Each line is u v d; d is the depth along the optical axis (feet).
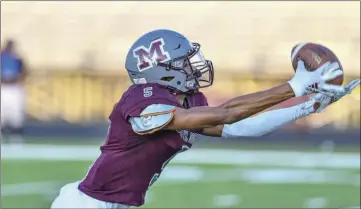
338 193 101.35
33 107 188.14
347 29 220.84
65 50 222.69
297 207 90.94
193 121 39.55
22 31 227.81
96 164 42.60
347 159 137.69
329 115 167.22
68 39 225.56
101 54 219.61
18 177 112.27
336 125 167.63
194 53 42.78
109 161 42.06
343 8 224.94
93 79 191.52
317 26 222.89
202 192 100.68
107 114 191.11
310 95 44.83
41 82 189.78
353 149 154.61
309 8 226.79
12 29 228.43
